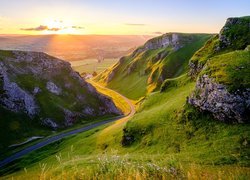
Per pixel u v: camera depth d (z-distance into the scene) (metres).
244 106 61.69
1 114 154.75
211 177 19.22
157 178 17.91
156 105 108.31
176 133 72.94
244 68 70.38
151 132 80.62
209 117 69.69
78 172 20.62
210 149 56.62
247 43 112.50
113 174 18.50
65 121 180.88
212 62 79.81
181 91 104.31
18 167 108.12
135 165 20.67
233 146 54.28
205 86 72.62
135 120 90.00
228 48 116.62
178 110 80.12
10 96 165.62
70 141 126.50
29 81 191.00
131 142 83.94
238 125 61.41
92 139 109.44
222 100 65.50
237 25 122.38
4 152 132.25
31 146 138.75
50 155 114.38
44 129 166.88
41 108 177.62
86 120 196.75
